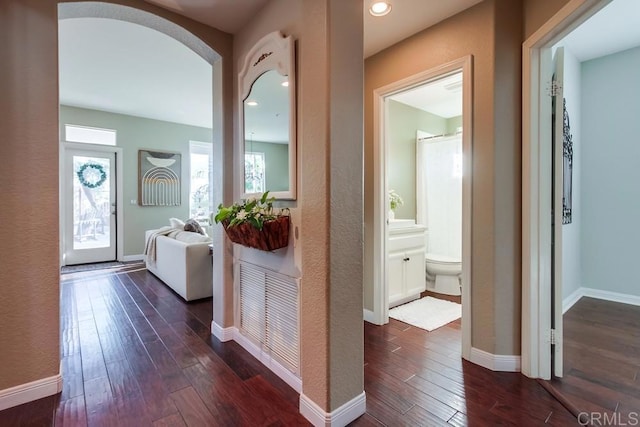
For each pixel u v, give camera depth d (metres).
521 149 1.97
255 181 2.20
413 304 3.39
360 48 1.62
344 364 1.57
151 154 5.95
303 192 1.64
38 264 1.75
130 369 2.06
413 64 2.42
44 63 1.74
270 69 2.02
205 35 2.35
